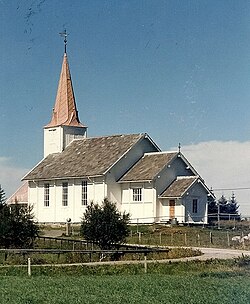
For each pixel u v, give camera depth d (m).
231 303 29.20
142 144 89.81
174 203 84.31
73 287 34.16
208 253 54.12
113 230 54.44
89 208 56.09
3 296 30.55
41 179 92.81
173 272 42.94
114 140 91.69
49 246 56.25
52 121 98.75
